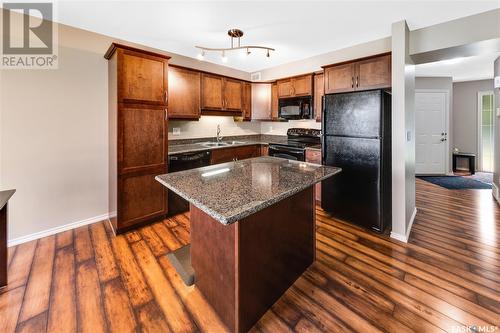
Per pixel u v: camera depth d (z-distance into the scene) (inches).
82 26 107.3
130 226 110.7
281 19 101.7
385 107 106.6
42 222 104.6
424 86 219.0
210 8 92.8
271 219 64.7
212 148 147.8
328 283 75.7
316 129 169.2
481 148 237.3
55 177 106.8
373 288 73.2
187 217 128.5
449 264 84.8
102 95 117.0
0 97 93.0
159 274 79.8
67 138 108.7
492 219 123.9
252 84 185.2
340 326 59.9
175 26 108.0
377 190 107.4
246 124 201.6
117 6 91.1
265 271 63.4
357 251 94.3
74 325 59.9
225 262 58.8
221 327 59.9
